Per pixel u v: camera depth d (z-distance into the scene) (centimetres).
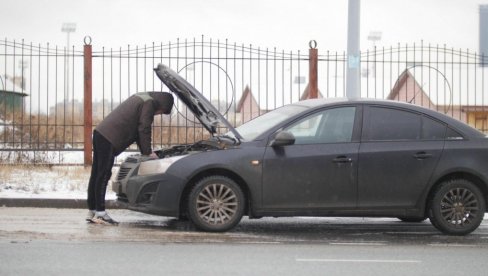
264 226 1103
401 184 1020
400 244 959
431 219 1039
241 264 792
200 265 781
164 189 987
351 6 1498
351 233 1055
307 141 1013
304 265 795
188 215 1003
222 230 1001
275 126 1014
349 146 1014
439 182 1038
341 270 771
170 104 1091
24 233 977
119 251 855
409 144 1027
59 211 1220
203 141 1058
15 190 1350
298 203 1002
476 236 1039
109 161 1067
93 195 1091
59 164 1692
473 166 1030
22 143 1819
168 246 897
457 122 1051
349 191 1009
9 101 2136
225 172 1000
